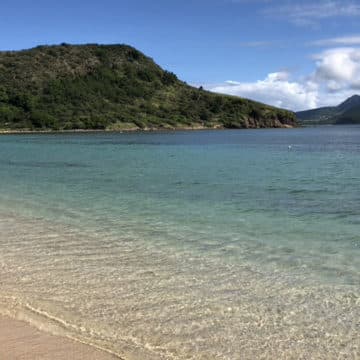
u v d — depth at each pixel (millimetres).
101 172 31031
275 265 9875
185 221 14617
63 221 14711
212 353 6035
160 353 6000
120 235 12672
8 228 13633
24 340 6094
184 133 145000
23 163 39062
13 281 8758
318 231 13156
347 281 8820
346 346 6254
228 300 7859
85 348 5941
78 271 9422
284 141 85312
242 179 26172
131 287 8469
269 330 6719
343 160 40344
